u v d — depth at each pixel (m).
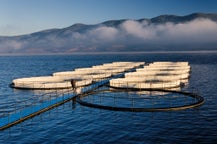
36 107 48.16
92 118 42.81
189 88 73.88
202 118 41.81
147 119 41.50
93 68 113.75
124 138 33.84
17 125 39.53
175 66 117.44
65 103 52.88
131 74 88.81
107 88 69.75
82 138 34.09
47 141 33.28
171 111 45.66
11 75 128.12
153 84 67.31
